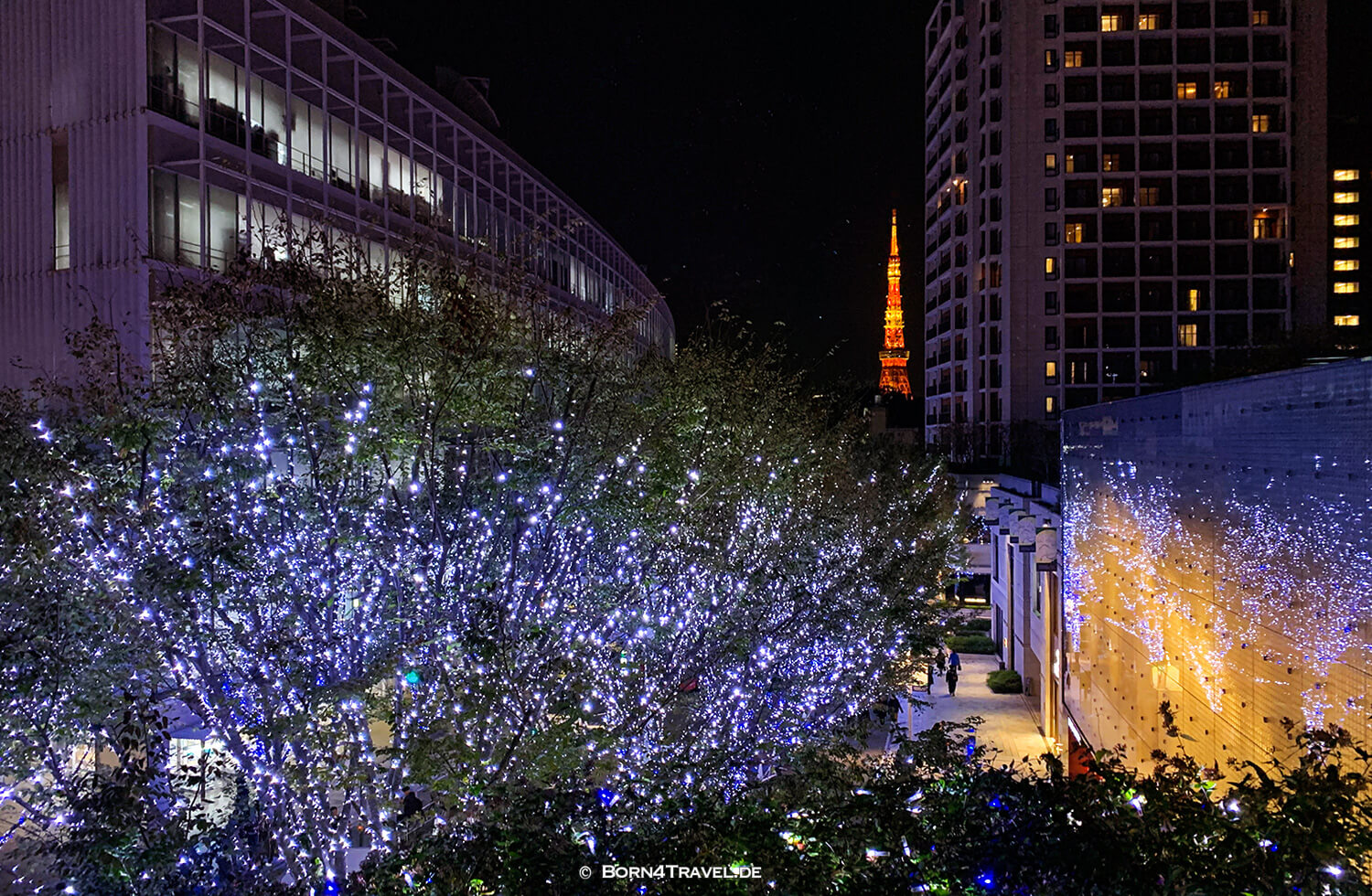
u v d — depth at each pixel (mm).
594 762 10789
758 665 16047
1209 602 10867
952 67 69938
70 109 22578
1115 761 6262
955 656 27547
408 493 13688
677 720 15031
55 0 22750
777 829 6250
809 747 10891
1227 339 54531
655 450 15883
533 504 13484
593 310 51344
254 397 12039
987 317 62594
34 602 9352
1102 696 16703
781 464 22172
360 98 30719
